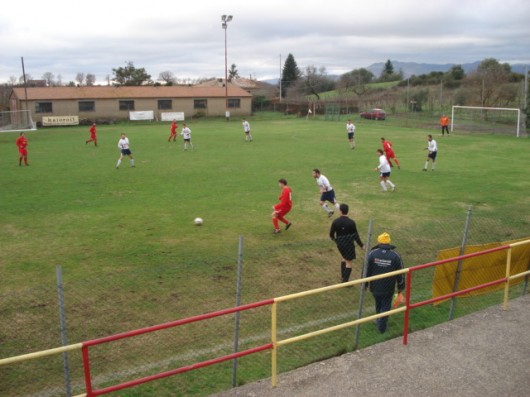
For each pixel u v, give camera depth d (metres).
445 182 21.20
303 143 35.66
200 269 10.98
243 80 111.31
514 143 35.06
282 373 7.13
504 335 8.18
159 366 7.41
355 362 7.39
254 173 23.50
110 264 11.41
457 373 7.09
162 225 14.71
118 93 62.22
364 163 26.36
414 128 47.81
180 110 65.19
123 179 22.09
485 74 69.38
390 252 8.59
